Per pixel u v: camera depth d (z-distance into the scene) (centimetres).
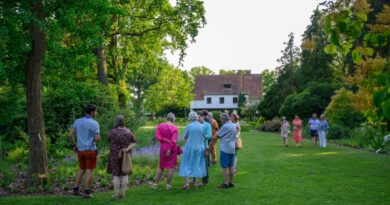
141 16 2577
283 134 2506
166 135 1066
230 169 1101
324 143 2456
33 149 1059
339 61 3934
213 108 8956
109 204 898
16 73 1097
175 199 948
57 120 1864
